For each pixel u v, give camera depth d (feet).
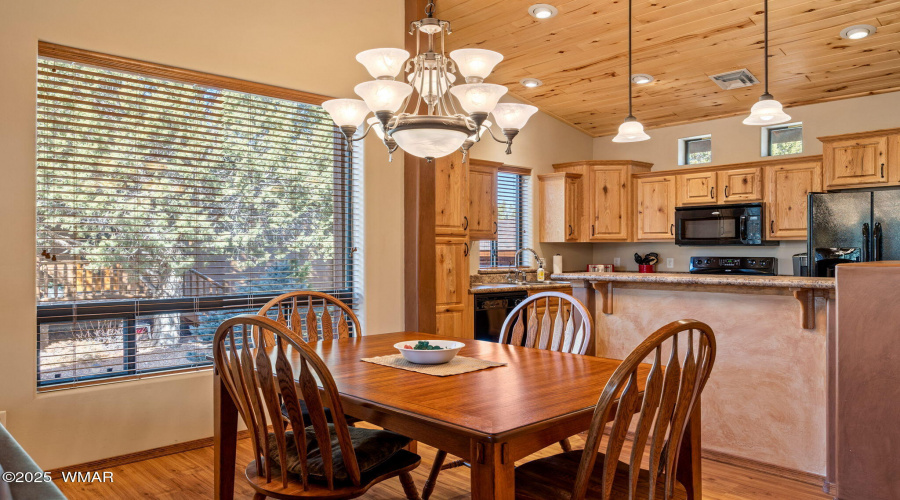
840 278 5.91
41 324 9.16
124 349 9.94
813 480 8.79
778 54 14.35
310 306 9.28
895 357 5.56
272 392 5.34
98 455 9.53
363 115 7.39
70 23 9.24
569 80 17.21
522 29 14.33
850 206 13.92
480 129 6.85
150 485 8.81
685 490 5.41
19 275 8.83
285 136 11.86
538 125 19.95
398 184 13.53
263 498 5.65
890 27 12.73
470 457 4.43
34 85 8.94
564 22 13.89
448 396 5.35
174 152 10.42
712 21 13.19
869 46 13.61
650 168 20.53
